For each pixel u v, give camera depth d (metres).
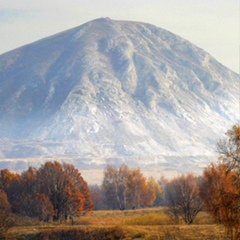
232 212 166.88
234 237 167.00
